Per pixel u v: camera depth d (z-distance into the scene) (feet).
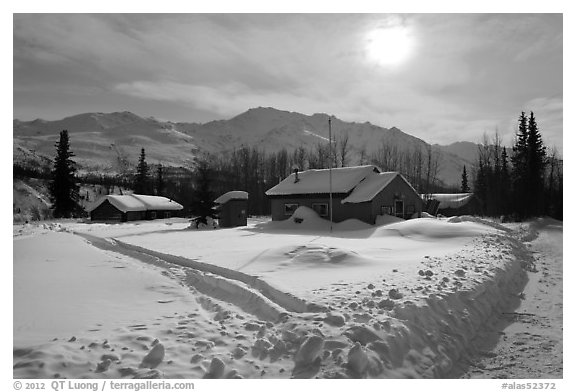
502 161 187.01
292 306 26.02
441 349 21.30
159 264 46.50
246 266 39.55
